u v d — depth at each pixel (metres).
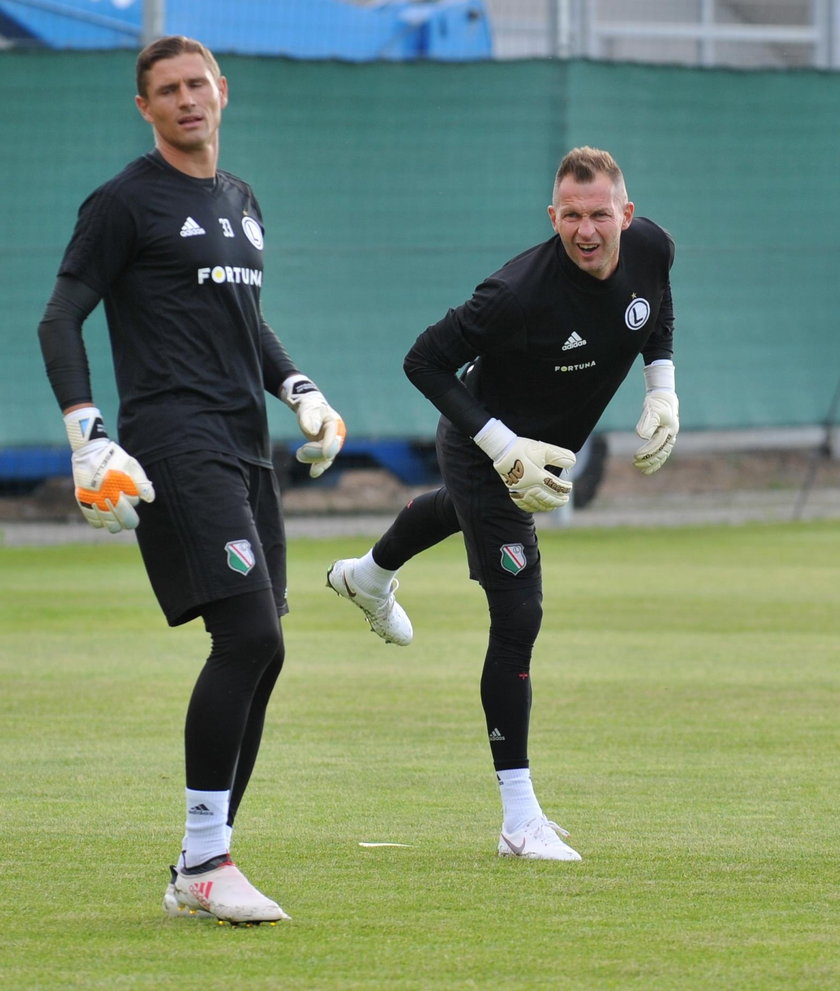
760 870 15.45
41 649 30.45
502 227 49.69
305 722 23.77
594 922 13.60
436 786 19.58
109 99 46.59
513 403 16.88
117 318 14.34
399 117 48.84
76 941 13.05
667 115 51.09
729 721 23.77
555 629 32.91
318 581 40.41
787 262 52.66
